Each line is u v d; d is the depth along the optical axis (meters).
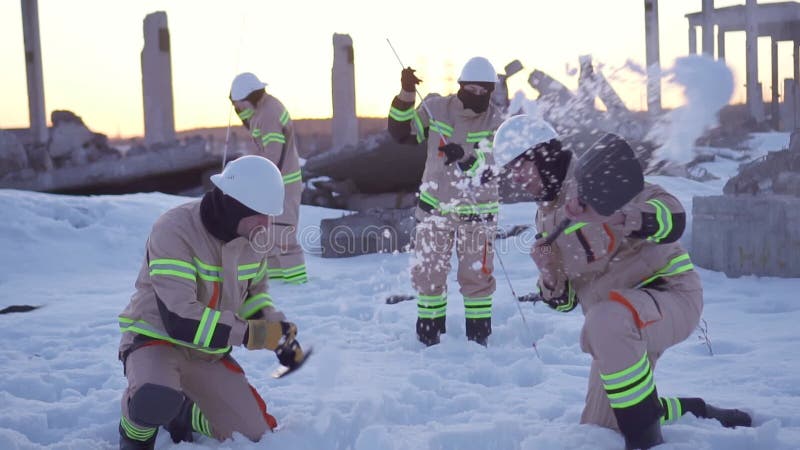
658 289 3.88
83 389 5.27
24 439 4.17
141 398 3.66
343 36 17.34
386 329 6.65
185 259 3.75
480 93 6.00
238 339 3.76
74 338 6.59
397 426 4.29
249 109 8.44
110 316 7.38
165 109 17.38
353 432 4.22
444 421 4.42
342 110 17.31
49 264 9.85
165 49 17.27
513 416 4.40
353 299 7.82
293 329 3.92
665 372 5.20
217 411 4.05
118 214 11.38
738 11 17.20
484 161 6.10
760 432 3.86
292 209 8.61
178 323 3.69
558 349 5.79
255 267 4.01
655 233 3.65
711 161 14.34
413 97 6.12
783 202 8.05
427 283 6.21
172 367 3.83
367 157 13.52
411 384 4.96
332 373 5.28
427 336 6.20
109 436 4.34
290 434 4.07
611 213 3.60
